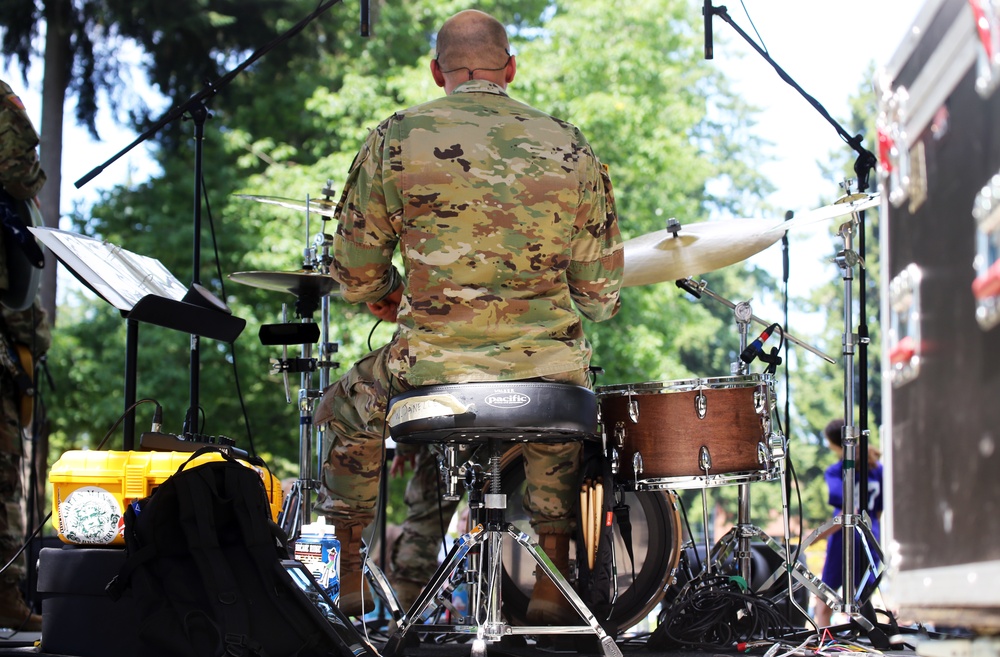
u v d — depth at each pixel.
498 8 12.61
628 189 11.70
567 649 2.98
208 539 2.32
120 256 3.12
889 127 1.56
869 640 3.04
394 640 2.63
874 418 17.14
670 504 3.24
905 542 1.48
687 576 3.56
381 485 4.50
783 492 3.40
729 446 3.00
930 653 1.53
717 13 3.70
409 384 2.62
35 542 3.67
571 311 2.65
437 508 4.07
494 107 2.64
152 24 11.73
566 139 2.65
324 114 11.00
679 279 3.60
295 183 10.61
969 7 1.26
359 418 2.90
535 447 2.96
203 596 2.31
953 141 1.32
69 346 11.71
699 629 3.06
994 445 1.21
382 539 4.50
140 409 10.88
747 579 3.37
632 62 11.37
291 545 2.83
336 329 9.92
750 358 3.37
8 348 3.33
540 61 11.30
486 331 2.54
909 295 1.47
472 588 2.79
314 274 3.41
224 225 11.09
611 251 2.77
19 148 3.24
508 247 2.55
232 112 12.49
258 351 10.79
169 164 11.88
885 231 1.57
